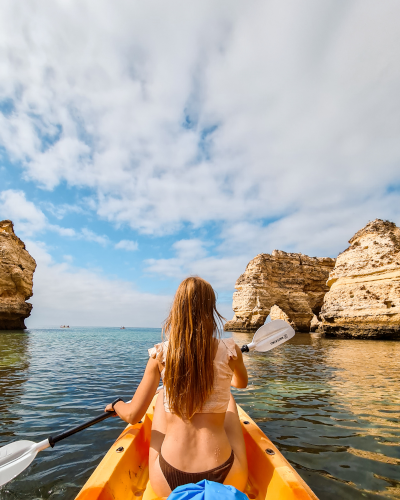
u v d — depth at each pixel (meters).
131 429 2.38
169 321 1.61
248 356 11.06
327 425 3.61
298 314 34.75
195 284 1.58
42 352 11.84
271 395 5.08
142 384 1.58
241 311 34.59
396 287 19.31
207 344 1.48
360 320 20.50
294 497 1.50
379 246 21.39
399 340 18.69
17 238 29.44
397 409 4.25
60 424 3.70
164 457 1.41
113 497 1.63
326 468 2.58
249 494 1.91
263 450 2.03
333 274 24.22
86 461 2.75
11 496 2.22
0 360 9.09
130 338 26.23
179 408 1.42
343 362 9.36
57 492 2.27
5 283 26.73
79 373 7.21
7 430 3.50
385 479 2.41
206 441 1.40
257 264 35.28
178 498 1.12
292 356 11.09
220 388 1.48
